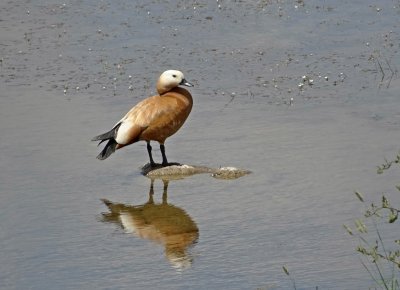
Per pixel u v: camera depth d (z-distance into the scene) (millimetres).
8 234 13117
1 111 18766
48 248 12570
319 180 14703
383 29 23531
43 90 20062
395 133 16656
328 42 22734
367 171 14961
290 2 26375
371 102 18484
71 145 16844
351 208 13477
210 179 15148
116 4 27016
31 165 15922
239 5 26406
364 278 11094
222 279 11289
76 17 25891
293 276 11273
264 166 15477
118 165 16016
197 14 25703
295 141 16531
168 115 15570
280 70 20797
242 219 13312
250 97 19125
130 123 15586
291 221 13133
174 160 16000
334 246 12148
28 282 11477
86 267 11883
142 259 12062
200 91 19609
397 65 20688
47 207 14148
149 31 24344
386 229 12578
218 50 22500
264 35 23547
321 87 19547
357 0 26203
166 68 21281
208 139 16891
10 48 23391
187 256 12086
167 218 13547
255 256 11961
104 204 14242
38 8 27031
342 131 16906
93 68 21516
